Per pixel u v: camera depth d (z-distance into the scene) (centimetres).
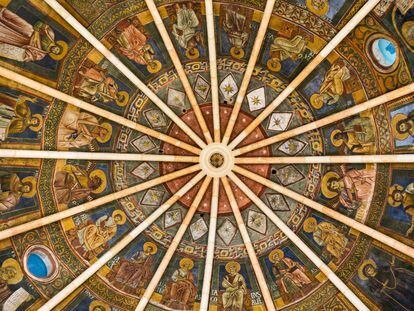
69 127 2322
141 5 2170
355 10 2080
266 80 2391
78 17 2144
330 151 2406
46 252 2331
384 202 2309
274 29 2231
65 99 2250
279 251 2503
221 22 2241
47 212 2330
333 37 2173
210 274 2486
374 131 2286
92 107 2316
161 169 2514
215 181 2544
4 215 2239
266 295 2442
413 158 2192
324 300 2402
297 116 2425
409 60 2059
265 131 2489
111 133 2405
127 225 2478
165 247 2503
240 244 2533
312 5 2130
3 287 2227
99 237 2433
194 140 2497
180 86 2423
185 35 2277
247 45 2302
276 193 2534
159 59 2330
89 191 2412
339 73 2262
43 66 2184
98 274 2409
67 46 2186
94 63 2261
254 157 2511
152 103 2422
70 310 2341
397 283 2273
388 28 2050
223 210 2561
